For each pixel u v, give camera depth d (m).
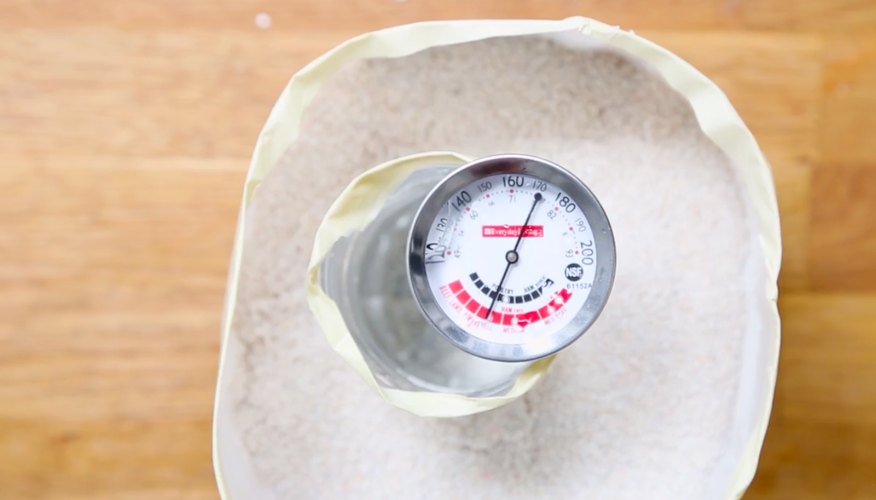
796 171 0.47
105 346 0.46
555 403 0.46
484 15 0.46
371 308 0.43
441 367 0.43
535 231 0.40
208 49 0.46
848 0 0.47
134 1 0.45
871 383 0.47
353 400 0.45
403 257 0.43
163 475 0.46
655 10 0.46
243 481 0.43
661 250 0.46
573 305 0.40
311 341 0.45
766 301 0.43
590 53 0.45
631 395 0.46
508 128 0.45
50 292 0.46
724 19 0.47
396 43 0.42
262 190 0.45
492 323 0.40
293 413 0.45
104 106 0.45
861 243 0.47
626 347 0.46
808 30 0.47
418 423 0.45
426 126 0.45
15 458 0.46
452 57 0.45
